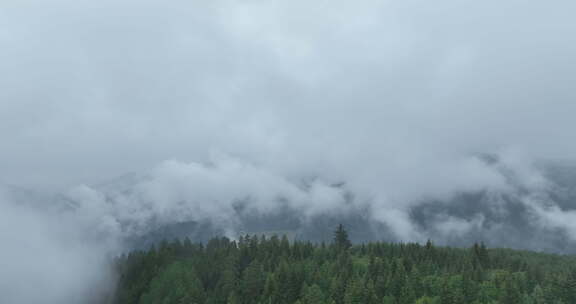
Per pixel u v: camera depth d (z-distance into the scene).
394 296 156.75
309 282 176.12
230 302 167.75
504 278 161.75
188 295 178.25
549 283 156.38
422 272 176.50
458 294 148.00
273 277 177.00
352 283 156.88
